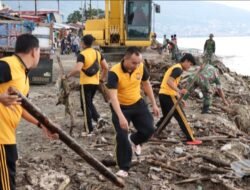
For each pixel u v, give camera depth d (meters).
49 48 16.50
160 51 30.44
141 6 23.25
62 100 8.81
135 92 6.52
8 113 4.29
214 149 8.07
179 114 8.31
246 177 6.60
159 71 17.44
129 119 6.57
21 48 4.32
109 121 9.89
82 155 4.28
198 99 13.09
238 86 18.09
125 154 6.39
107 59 23.27
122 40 23.55
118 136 6.34
